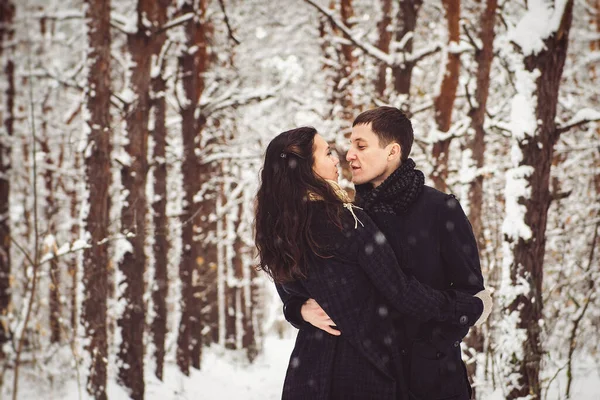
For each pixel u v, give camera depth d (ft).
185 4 39.75
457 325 7.37
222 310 81.66
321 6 32.68
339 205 7.43
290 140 7.73
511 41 18.35
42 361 25.39
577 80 45.55
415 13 34.37
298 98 49.06
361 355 7.32
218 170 55.47
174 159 39.63
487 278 24.49
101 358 25.18
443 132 33.68
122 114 30.22
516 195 17.84
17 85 36.14
